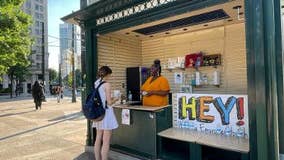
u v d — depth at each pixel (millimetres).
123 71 6789
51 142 6492
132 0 4672
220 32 6379
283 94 3342
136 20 4750
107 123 4363
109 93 4359
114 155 5020
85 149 5621
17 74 36125
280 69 3348
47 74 68688
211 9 4801
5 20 12438
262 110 3129
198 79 6738
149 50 7551
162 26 6137
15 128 8594
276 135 3082
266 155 3102
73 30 21938
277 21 3369
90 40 5633
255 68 3189
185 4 4055
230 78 6254
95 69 5656
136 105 5273
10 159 5176
